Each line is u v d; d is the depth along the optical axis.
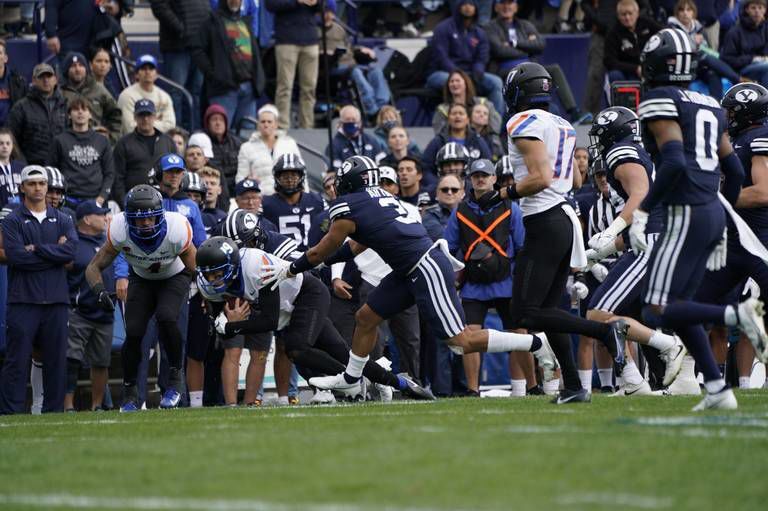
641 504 12.52
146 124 40.56
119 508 12.95
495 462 15.23
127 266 35.25
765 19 51.72
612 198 32.50
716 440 16.89
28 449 18.75
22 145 40.94
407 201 39.56
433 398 28.88
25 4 53.56
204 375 35.09
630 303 26.16
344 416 22.84
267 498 13.18
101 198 39.22
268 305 27.62
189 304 32.62
